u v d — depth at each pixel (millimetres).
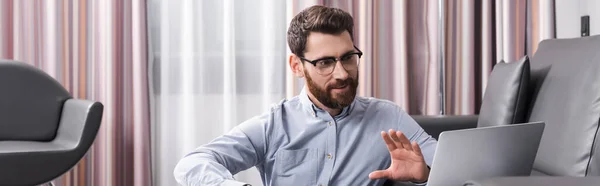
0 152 2646
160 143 3359
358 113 1622
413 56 3260
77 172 3309
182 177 1381
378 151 1605
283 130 1604
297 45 1446
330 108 1536
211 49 3340
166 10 3271
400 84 3244
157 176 3389
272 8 3293
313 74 1431
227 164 1523
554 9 3102
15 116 3059
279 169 1600
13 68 3076
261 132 1602
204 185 1314
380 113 1642
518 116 2266
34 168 2723
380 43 3270
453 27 3230
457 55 3236
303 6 3234
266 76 3312
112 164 3268
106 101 3238
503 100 2283
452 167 1167
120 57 3271
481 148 1195
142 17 3217
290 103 1653
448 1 3227
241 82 3363
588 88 1936
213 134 3363
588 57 2006
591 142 1877
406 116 1656
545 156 2066
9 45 3248
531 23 3166
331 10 1439
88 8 3264
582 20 2887
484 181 992
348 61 1422
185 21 3264
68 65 3268
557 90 2102
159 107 3365
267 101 3320
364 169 1594
